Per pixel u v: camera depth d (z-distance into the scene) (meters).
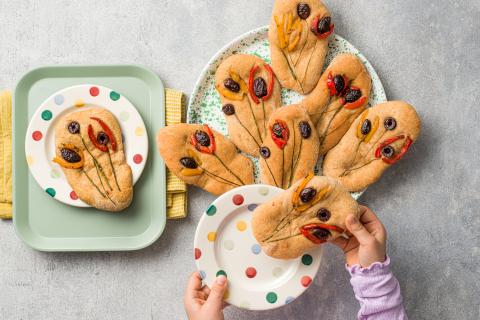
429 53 1.29
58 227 1.26
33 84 1.26
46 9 1.28
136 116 1.23
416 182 1.29
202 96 1.24
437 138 1.29
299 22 1.20
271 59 1.22
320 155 1.24
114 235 1.27
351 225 1.02
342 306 1.29
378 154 1.20
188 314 1.15
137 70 1.26
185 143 1.20
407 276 1.29
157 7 1.28
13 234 1.28
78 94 1.22
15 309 1.29
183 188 1.25
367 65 1.22
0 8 1.28
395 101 1.20
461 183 1.29
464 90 1.29
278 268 1.16
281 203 1.06
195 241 1.13
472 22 1.29
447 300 1.29
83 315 1.29
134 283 1.29
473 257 1.29
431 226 1.29
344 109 1.21
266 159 1.19
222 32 1.29
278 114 1.18
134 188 1.27
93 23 1.28
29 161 1.21
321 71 1.23
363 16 1.29
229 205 1.13
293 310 1.29
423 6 1.29
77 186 1.20
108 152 1.21
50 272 1.29
